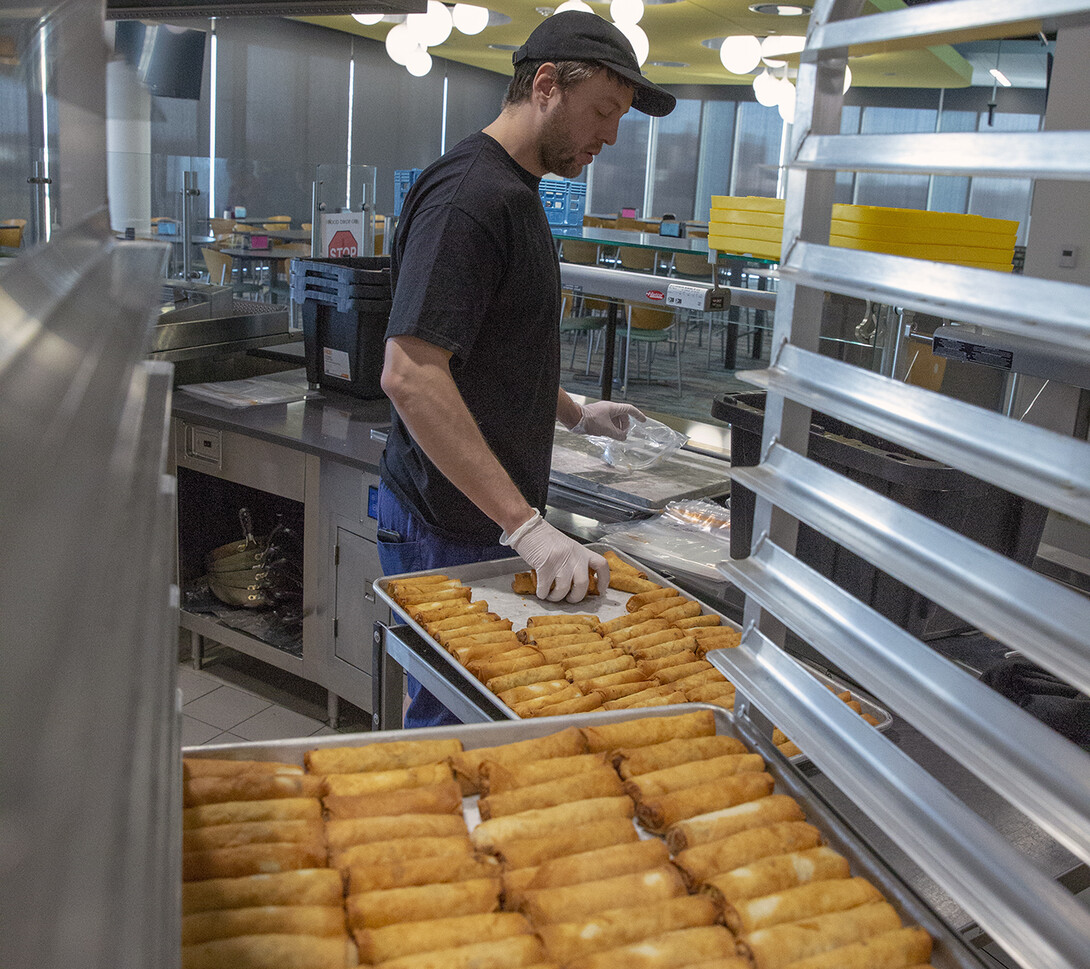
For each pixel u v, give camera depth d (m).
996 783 0.66
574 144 1.89
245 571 3.42
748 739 1.16
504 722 1.14
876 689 0.79
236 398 3.28
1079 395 2.29
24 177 1.70
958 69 9.23
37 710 0.29
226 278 4.71
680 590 1.85
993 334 2.00
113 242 1.12
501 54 11.45
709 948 0.83
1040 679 1.41
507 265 1.87
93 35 1.61
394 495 2.15
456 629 1.61
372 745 1.07
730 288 2.66
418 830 0.96
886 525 0.80
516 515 1.80
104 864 0.28
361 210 5.10
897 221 2.03
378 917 0.84
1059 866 1.07
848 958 0.82
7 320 0.52
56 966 0.23
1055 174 0.58
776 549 1.01
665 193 13.15
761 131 12.30
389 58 11.46
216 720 3.25
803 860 0.94
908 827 0.80
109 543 0.41
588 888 0.89
